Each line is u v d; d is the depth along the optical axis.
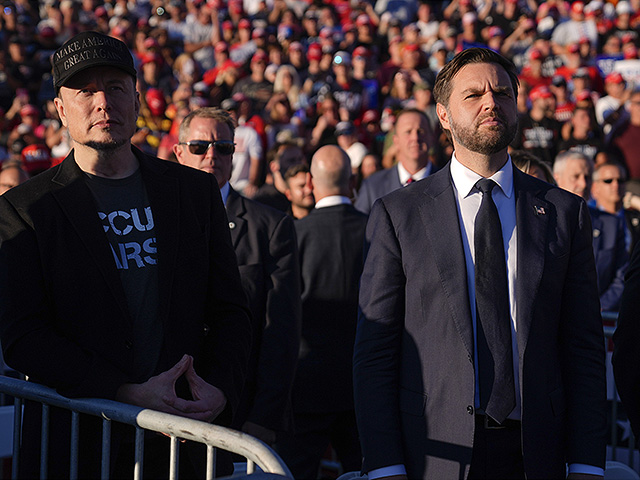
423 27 13.13
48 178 2.28
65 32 12.50
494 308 2.12
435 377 2.14
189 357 2.22
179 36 13.34
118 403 2.07
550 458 2.09
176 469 1.96
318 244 3.89
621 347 2.32
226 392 2.26
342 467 3.94
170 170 2.42
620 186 5.15
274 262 3.38
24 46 11.22
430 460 2.12
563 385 2.17
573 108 8.91
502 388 2.08
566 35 12.46
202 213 2.41
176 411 2.14
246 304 2.45
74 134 2.25
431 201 2.25
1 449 3.05
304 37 13.17
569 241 2.19
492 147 2.15
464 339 2.10
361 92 10.12
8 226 2.19
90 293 2.19
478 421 2.11
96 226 2.23
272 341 3.29
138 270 2.27
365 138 8.77
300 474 3.72
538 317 2.12
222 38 13.35
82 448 2.21
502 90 2.16
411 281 2.21
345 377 3.79
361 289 2.28
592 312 2.18
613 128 8.38
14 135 9.12
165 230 2.30
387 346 2.21
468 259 2.18
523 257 2.14
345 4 13.77
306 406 3.75
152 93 9.09
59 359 2.12
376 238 2.28
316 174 4.04
